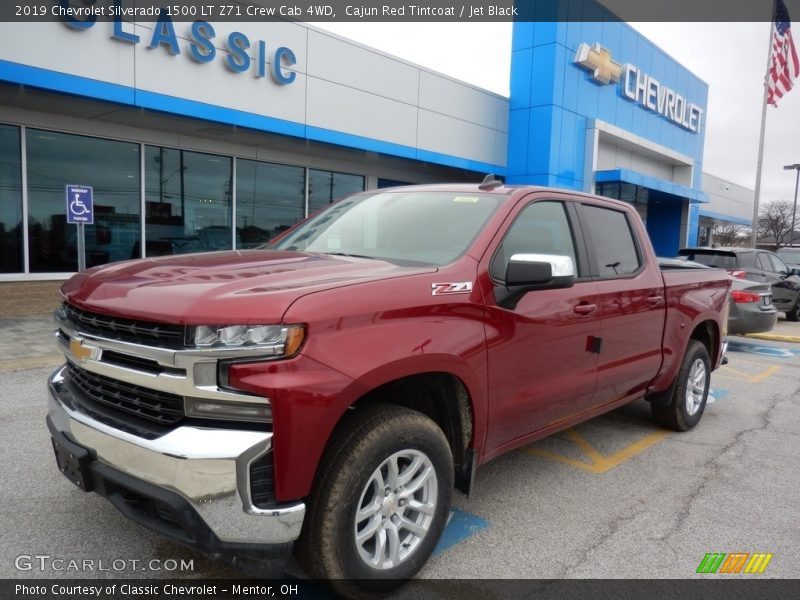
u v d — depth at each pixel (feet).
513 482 13.67
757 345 36.70
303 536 8.11
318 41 40.50
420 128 48.47
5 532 10.56
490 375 10.16
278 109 38.63
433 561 10.18
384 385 9.34
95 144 35.60
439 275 9.57
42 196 33.91
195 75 34.35
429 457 9.25
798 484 13.99
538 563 10.22
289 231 13.99
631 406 20.35
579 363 12.40
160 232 38.86
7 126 32.40
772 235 187.62
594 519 11.93
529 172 56.95
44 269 34.24
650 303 14.64
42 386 19.89
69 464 8.71
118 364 8.14
